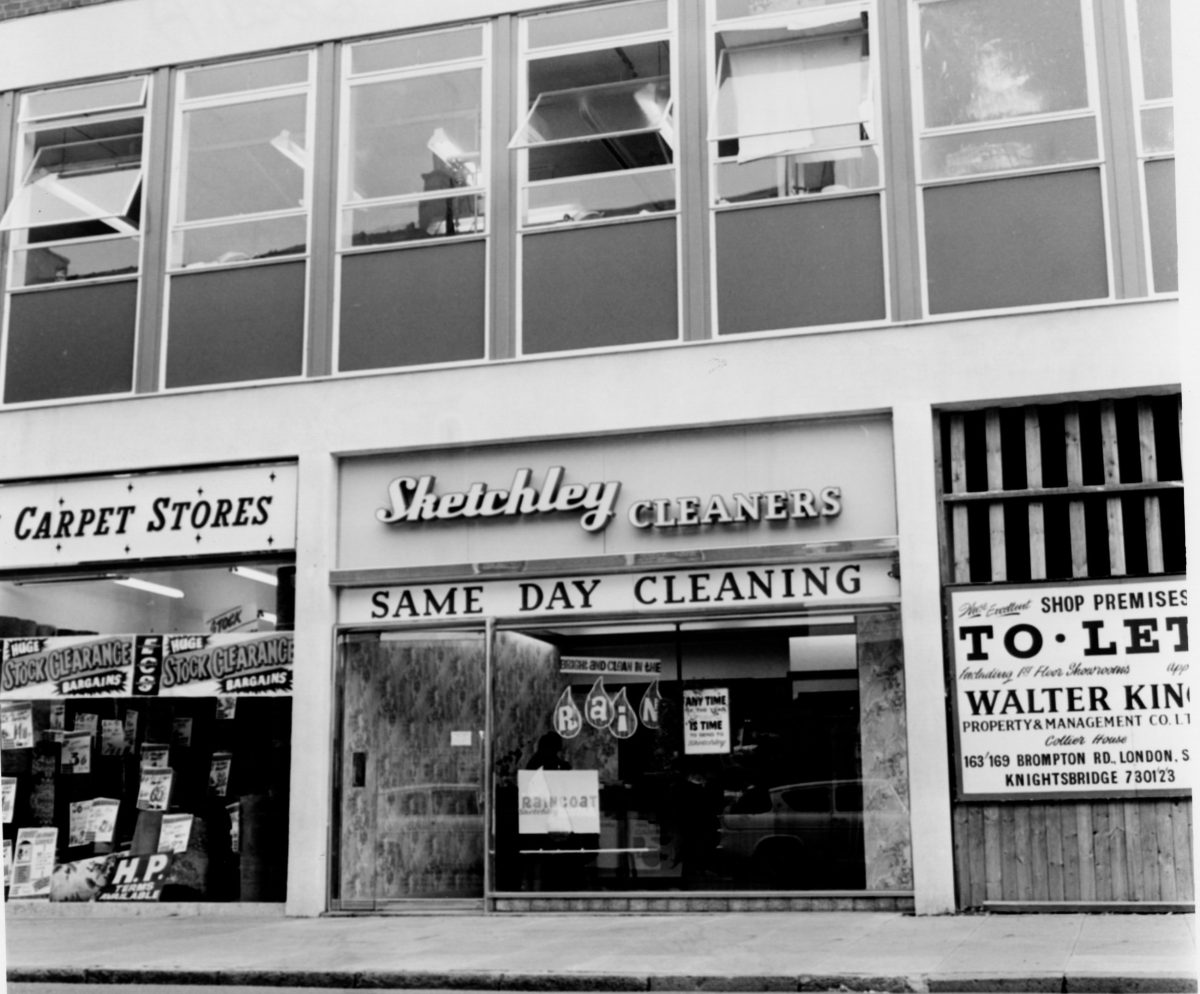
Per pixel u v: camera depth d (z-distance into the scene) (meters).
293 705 14.07
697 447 13.39
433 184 14.44
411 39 14.80
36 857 14.75
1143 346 12.26
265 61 15.22
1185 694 11.82
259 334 14.71
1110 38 12.80
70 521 15.12
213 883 14.24
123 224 15.34
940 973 8.86
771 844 12.80
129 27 15.67
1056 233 12.65
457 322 14.12
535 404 13.72
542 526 13.73
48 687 15.05
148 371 14.99
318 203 14.72
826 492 12.92
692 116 13.77
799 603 12.99
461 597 13.91
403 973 9.86
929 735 12.28
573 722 13.47
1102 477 12.48
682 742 13.16
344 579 14.12
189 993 9.91
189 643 14.70
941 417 12.89
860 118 13.34
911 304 12.88
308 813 13.84
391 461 14.25
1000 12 13.16
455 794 13.69
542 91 14.30
